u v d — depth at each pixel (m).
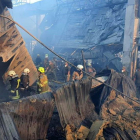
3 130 3.38
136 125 5.61
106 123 5.01
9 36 7.76
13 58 7.85
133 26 13.35
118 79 7.81
